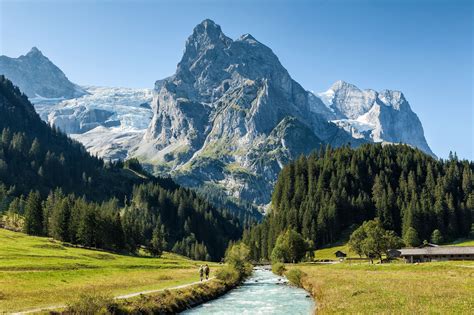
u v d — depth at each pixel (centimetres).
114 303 4184
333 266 13475
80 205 17462
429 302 4478
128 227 18300
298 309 5475
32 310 3900
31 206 16650
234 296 7081
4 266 7762
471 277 7106
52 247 13375
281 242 18350
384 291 5572
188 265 15000
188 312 5281
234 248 12475
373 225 16112
